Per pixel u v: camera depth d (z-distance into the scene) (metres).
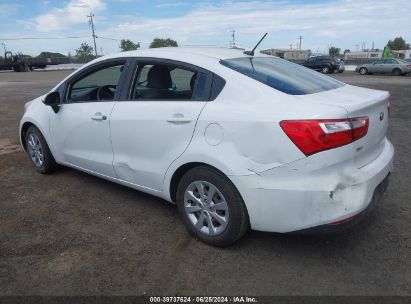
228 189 3.38
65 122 4.87
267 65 3.92
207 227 3.66
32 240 3.80
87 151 4.70
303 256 3.48
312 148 2.98
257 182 3.20
